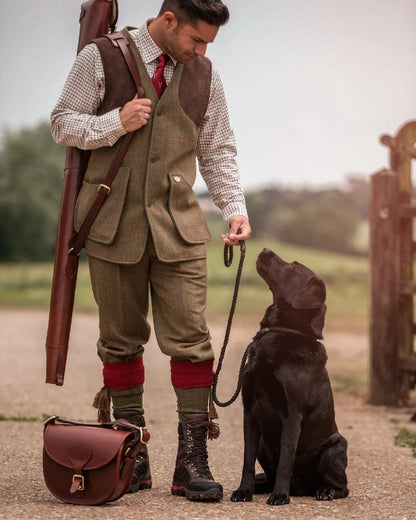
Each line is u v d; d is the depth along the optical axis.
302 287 5.95
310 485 6.02
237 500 5.59
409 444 8.44
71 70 5.67
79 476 5.22
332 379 14.77
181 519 4.92
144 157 5.60
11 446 7.66
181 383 5.78
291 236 75.81
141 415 5.99
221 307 32.16
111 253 5.57
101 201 5.57
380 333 12.08
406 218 12.20
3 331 22.50
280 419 5.74
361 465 7.29
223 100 6.02
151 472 6.68
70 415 10.04
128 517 4.93
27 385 12.88
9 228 68.81
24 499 5.45
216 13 5.38
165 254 5.57
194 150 5.81
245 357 5.91
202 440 5.74
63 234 5.74
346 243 74.81
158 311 5.83
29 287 44.44
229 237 5.83
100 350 5.90
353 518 5.17
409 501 5.74
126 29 5.75
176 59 5.64
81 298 35.84
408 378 12.18
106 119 5.43
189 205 5.75
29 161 70.69
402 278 12.25
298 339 5.83
